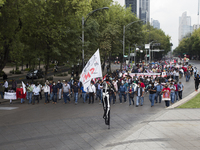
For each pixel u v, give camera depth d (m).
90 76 15.89
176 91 20.70
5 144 10.13
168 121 13.01
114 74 34.66
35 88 20.39
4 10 23.28
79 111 16.72
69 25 30.75
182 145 9.41
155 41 102.75
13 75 52.69
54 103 20.44
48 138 10.88
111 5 53.47
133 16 54.00
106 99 11.97
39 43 30.19
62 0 28.80
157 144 9.54
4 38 25.75
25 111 17.08
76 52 32.16
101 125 12.95
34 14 26.19
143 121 13.28
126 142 9.92
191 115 14.21
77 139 10.69
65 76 50.41
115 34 46.44
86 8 33.41
